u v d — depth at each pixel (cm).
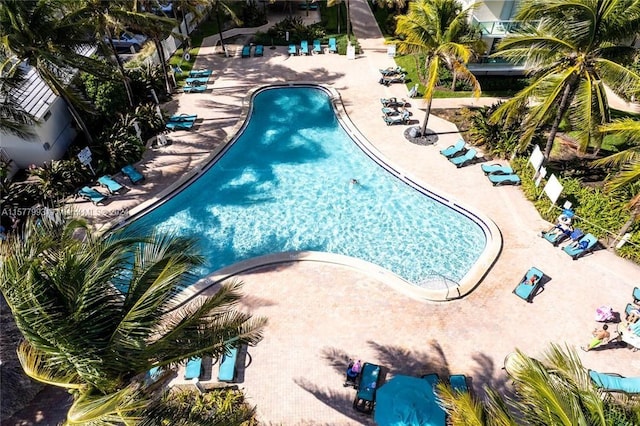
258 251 2014
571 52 1838
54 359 868
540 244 1967
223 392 1453
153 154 2503
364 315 1695
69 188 2228
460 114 2794
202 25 4028
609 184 1783
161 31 2627
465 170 2377
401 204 2244
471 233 2089
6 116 1972
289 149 2617
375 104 2919
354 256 1984
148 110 2677
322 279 1834
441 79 3097
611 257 1908
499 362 1545
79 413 830
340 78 3212
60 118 2456
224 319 1091
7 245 973
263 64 3419
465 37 2289
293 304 1734
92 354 854
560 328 1647
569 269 1859
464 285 1788
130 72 2916
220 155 2527
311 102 3034
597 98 1884
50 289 901
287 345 1597
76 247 1012
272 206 2233
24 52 1856
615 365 1532
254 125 2814
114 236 1148
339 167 2480
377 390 1353
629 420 906
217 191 2327
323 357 1562
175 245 1102
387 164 2420
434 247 2022
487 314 1698
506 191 2241
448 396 1031
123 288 1143
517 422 982
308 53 3528
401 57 3441
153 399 991
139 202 2188
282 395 1459
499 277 1831
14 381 1395
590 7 1645
